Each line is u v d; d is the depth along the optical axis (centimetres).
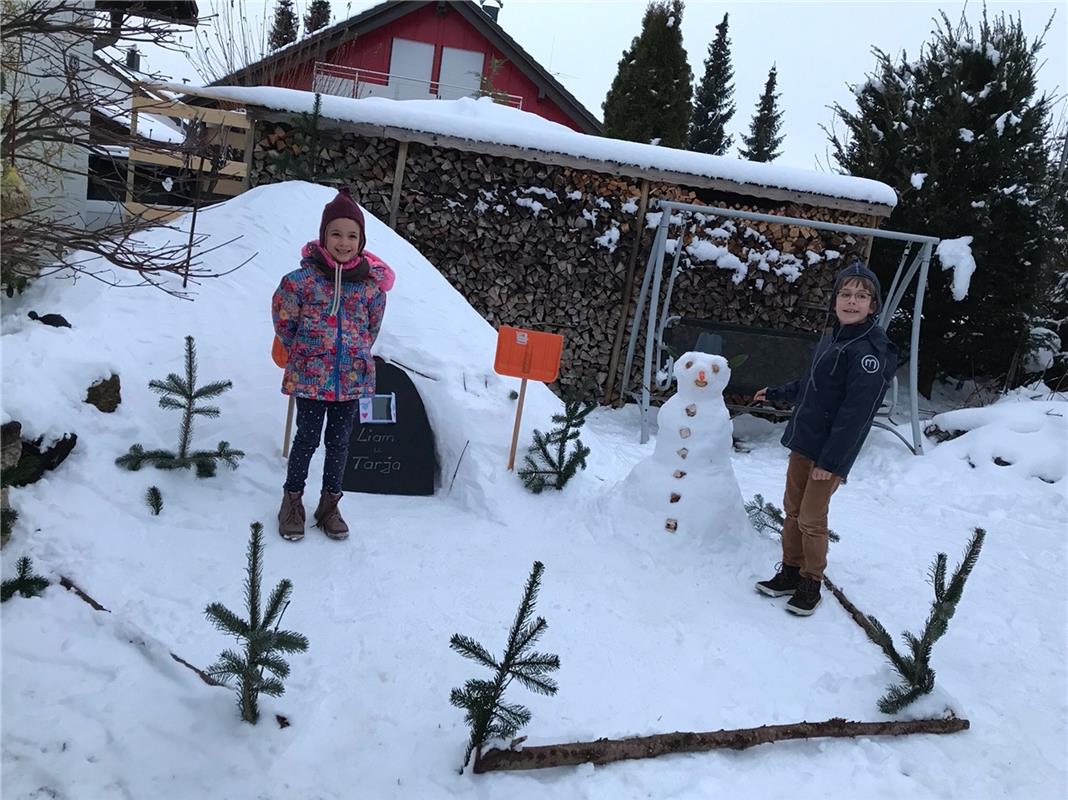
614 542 400
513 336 443
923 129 859
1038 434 671
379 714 261
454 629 313
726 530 402
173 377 388
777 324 821
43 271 481
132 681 255
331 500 376
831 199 789
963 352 881
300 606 316
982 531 290
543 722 265
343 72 1612
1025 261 833
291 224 555
